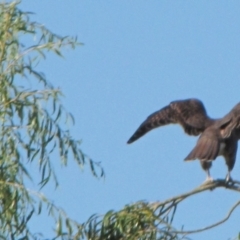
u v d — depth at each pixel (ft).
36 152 36.45
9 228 34.60
